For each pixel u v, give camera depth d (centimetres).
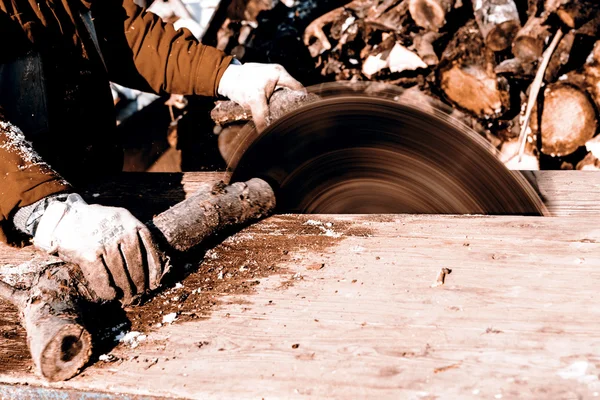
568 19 305
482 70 313
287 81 224
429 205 221
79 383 178
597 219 207
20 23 218
